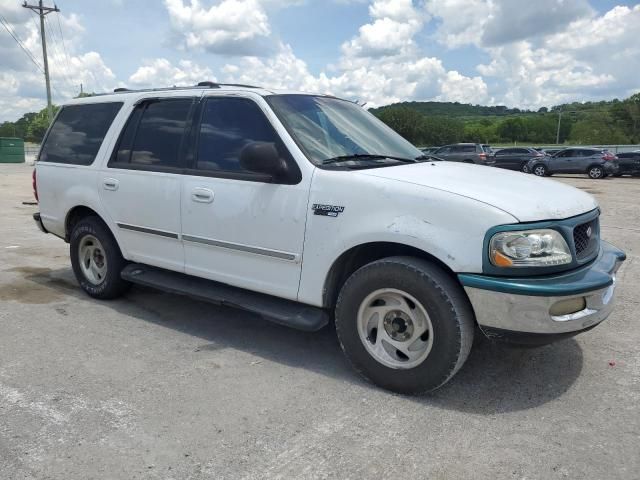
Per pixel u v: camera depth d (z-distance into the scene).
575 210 3.41
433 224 3.24
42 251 7.79
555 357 4.09
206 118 4.38
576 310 3.20
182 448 2.89
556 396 3.50
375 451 2.88
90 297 5.53
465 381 3.69
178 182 4.41
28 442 2.93
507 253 3.08
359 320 3.57
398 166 3.86
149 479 2.64
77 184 5.30
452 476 2.67
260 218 3.91
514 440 2.99
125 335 4.51
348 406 3.35
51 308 5.19
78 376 3.73
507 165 29.31
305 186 3.71
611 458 2.83
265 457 2.82
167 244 4.61
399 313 3.48
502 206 3.16
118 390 3.53
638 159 26.03
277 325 4.79
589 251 3.51
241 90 4.21
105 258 5.23
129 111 4.98
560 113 79.75
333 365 3.96
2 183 20.16
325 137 4.04
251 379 3.71
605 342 4.40
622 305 5.37
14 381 3.64
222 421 3.16
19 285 5.97
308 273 3.74
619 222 11.02
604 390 3.58
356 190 3.51
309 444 2.94
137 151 4.83
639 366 3.95
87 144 5.31
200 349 4.23
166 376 3.74
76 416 3.20
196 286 4.51
